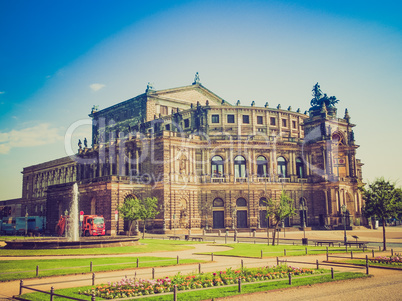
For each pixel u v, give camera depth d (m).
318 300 25.62
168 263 40.69
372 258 43.12
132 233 95.06
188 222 106.56
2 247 58.59
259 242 75.50
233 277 32.03
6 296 27.14
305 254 50.66
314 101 126.62
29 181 174.12
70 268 37.03
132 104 130.38
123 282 28.53
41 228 128.25
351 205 117.81
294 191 115.81
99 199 102.50
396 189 57.44
